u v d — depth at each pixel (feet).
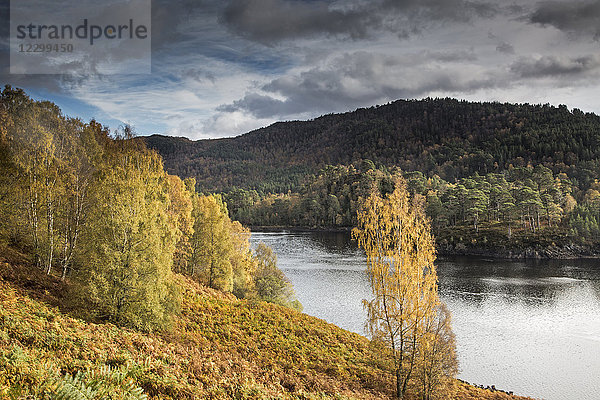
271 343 82.02
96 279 57.47
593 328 135.03
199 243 124.57
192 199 150.61
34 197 71.00
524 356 112.47
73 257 76.64
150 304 60.29
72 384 29.94
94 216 62.18
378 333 71.92
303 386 59.06
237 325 87.86
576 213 334.24
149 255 62.23
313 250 341.41
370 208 73.31
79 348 42.16
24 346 37.70
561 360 110.01
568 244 296.92
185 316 82.33
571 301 168.04
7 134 69.56
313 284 200.85
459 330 133.39
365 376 75.82
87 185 77.25
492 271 236.43
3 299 49.62
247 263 167.43
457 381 88.12
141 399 33.01
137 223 61.36
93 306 57.57
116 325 56.80
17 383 27.99
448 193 439.63
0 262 63.57
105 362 40.78
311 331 98.22
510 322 141.28
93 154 78.64
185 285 105.91
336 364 79.25
